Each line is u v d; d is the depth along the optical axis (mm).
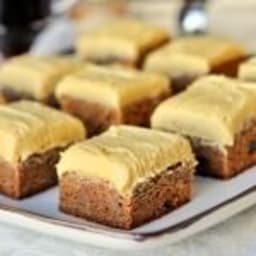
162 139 475
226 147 505
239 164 517
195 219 438
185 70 635
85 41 698
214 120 505
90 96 577
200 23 775
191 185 478
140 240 422
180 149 471
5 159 494
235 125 508
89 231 430
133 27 708
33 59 644
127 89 571
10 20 735
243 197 462
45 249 460
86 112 583
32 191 499
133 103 575
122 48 681
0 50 746
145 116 584
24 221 449
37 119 512
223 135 503
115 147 464
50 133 506
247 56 673
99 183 454
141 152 458
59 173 471
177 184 469
